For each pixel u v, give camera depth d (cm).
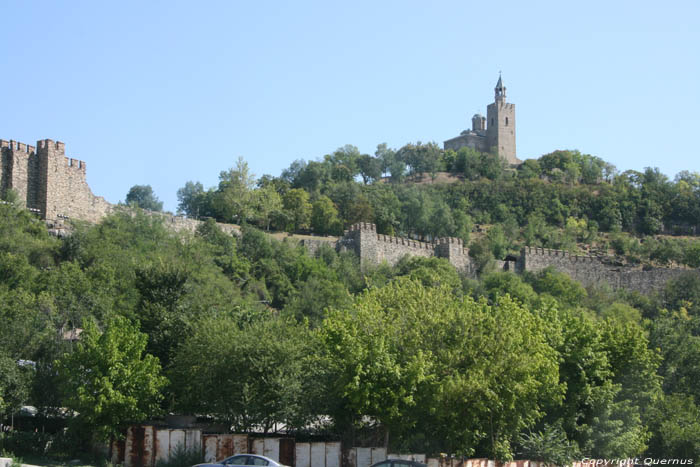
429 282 12588
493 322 6331
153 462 5581
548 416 6925
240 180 16862
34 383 6112
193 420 6569
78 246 10050
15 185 10838
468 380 5838
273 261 12456
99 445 5741
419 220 18500
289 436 5925
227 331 6278
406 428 5953
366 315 6512
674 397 8175
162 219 12462
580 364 7025
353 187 19650
